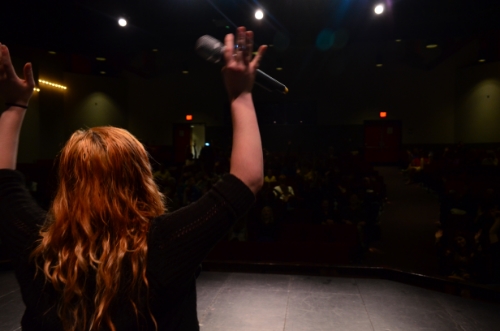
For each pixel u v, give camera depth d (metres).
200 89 17.23
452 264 5.15
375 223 7.25
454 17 8.56
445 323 2.69
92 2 8.77
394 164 16.11
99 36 9.20
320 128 16.66
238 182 0.65
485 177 9.39
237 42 0.63
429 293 3.23
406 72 15.88
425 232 7.80
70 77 15.43
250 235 5.70
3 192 0.74
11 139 0.80
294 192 8.58
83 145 0.67
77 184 0.65
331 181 8.87
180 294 0.62
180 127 17.48
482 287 3.13
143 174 0.69
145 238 0.62
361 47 16.17
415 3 8.62
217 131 17.14
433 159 12.92
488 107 14.23
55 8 8.40
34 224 0.69
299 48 16.53
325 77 16.53
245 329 2.61
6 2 7.77
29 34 8.17
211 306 2.97
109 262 0.59
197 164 10.18
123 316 0.58
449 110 15.45
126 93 17.61
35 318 0.62
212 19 9.28
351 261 5.55
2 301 3.01
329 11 9.04
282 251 4.92
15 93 0.81
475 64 14.62
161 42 9.68
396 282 3.48
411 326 2.65
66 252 0.62
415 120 15.84
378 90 16.14
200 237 0.62
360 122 16.34
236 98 0.68
